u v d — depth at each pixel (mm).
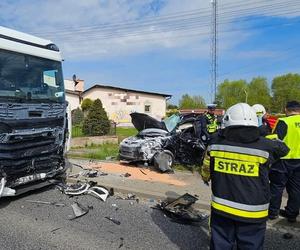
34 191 7402
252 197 3232
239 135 3297
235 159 3299
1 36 6449
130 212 6297
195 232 5410
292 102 5777
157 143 10492
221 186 3373
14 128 6285
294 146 5539
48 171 7293
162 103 40781
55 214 6074
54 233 5211
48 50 7406
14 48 6617
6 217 5867
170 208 6145
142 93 39781
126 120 39156
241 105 3410
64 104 7586
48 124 7074
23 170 6621
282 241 5117
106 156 12633
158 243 4965
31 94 6770
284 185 5695
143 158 10297
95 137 17484
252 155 3240
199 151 10086
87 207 6473
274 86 83062
